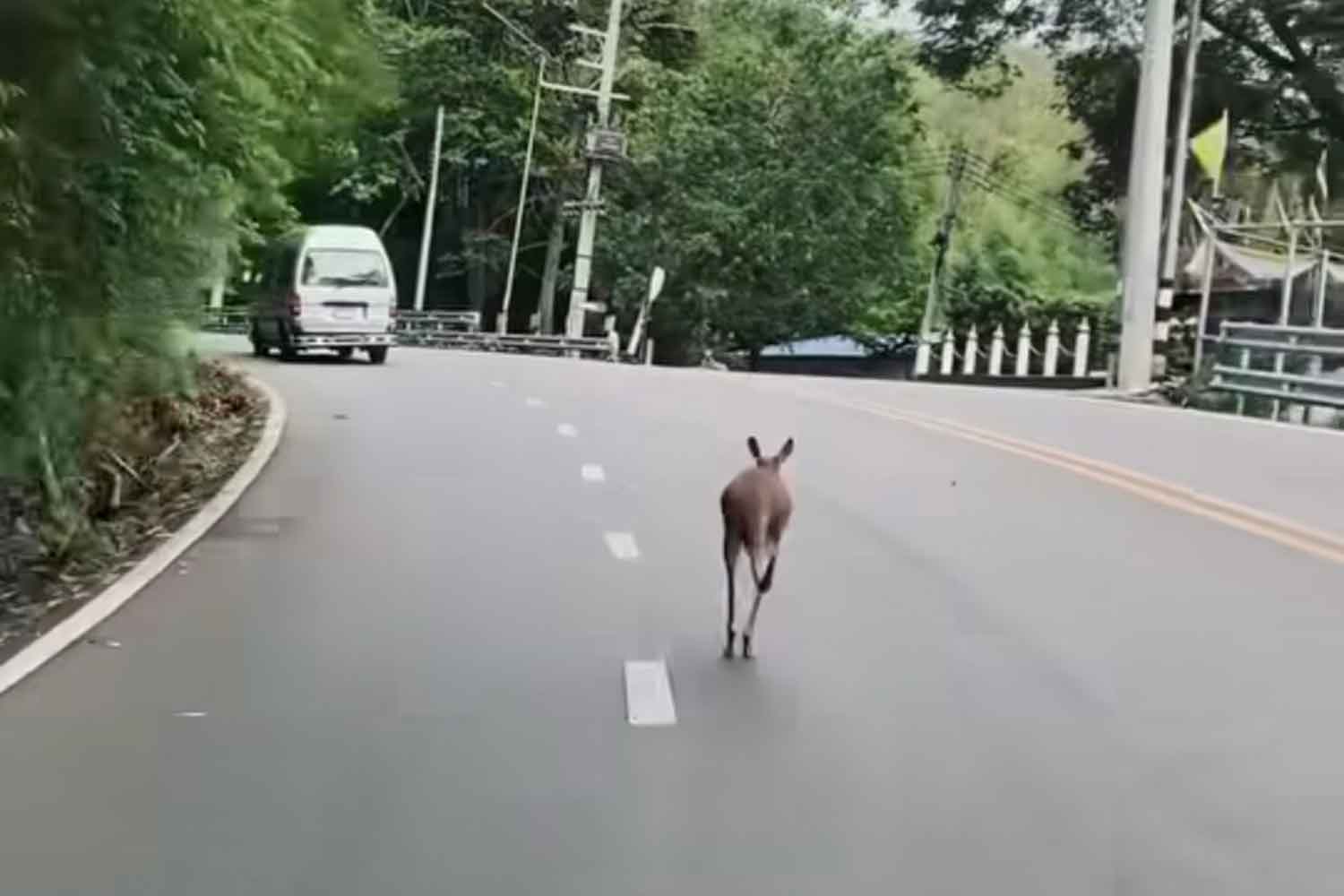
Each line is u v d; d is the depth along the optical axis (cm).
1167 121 3098
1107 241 4431
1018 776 565
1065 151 4272
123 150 955
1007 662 717
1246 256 2570
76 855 493
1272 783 558
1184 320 2550
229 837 508
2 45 774
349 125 2745
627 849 497
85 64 849
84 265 953
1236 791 550
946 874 477
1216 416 1883
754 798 543
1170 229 2889
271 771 571
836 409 1903
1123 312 2541
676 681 688
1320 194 3120
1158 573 905
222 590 869
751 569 796
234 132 1255
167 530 1049
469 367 2764
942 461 1386
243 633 771
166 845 501
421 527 1064
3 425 877
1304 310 2445
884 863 486
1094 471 1327
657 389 2245
